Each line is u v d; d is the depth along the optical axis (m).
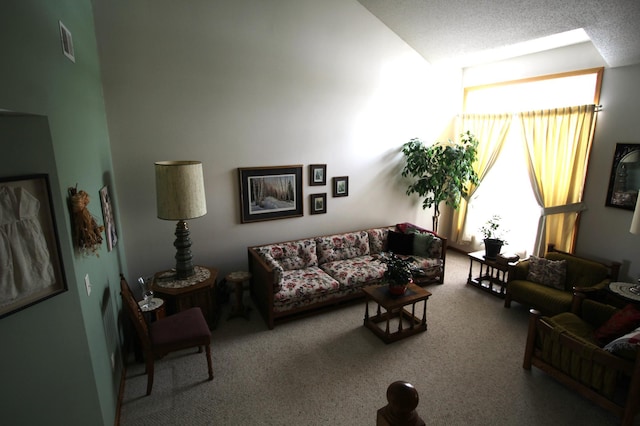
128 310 2.67
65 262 1.70
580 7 3.06
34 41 1.54
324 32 4.24
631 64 3.52
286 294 3.59
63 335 1.72
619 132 3.70
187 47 3.57
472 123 5.30
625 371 2.28
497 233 5.01
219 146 3.93
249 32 3.83
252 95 3.98
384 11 4.34
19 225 1.49
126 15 3.28
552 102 4.38
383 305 3.26
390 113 4.96
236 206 4.16
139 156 3.58
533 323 2.86
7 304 1.48
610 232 3.84
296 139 4.36
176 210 3.15
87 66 2.67
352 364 3.02
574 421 2.43
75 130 2.12
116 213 3.42
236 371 2.93
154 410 2.51
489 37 4.06
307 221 4.68
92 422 1.90
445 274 5.02
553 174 4.27
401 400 0.86
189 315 2.94
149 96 3.51
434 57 4.92
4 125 1.47
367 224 5.18
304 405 2.56
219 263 4.20
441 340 3.39
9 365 1.56
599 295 3.29
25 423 1.65
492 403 2.59
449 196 5.16
